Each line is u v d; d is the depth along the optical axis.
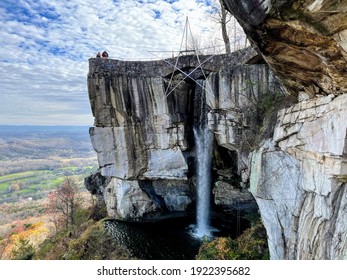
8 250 31.70
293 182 9.70
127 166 20.34
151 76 18.80
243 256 12.40
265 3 5.11
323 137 7.48
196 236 18.89
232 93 15.26
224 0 6.32
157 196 23.39
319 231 7.83
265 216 11.08
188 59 17.75
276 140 10.56
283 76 8.39
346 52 5.29
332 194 7.28
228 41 20.77
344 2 4.27
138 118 19.59
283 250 9.88
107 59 19.19
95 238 18.39
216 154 20.23
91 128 20.45
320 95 7.82
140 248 17.02
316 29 5.05
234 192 18.78
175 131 19.56
